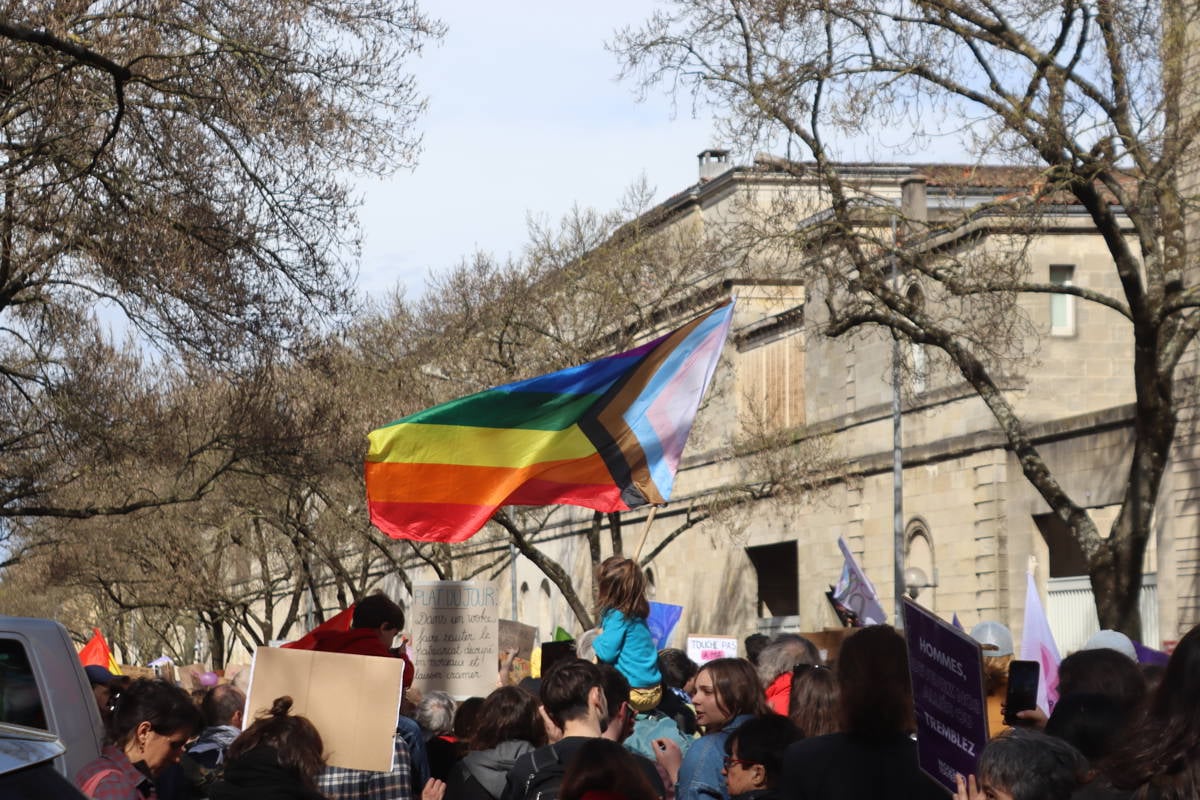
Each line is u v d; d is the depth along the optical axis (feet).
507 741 27.55
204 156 64.13
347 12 64.59
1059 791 14.96
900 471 121.60
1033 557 120.37
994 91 63.98
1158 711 13.05
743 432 152.46
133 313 67.51
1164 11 62.75
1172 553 99.50
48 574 175.63
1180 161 63.62
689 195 170.60
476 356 126.62
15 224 62.69
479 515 40.06
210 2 63.21
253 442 89.40
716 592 170.19
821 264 71.36
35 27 57.41
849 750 18.61
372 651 28.86
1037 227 64.64
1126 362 126.21
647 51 66.95
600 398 40.55
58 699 24.68
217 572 176.65
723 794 24.61
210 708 33.12
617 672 26.84
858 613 63.72
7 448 87.15
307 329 69.41
